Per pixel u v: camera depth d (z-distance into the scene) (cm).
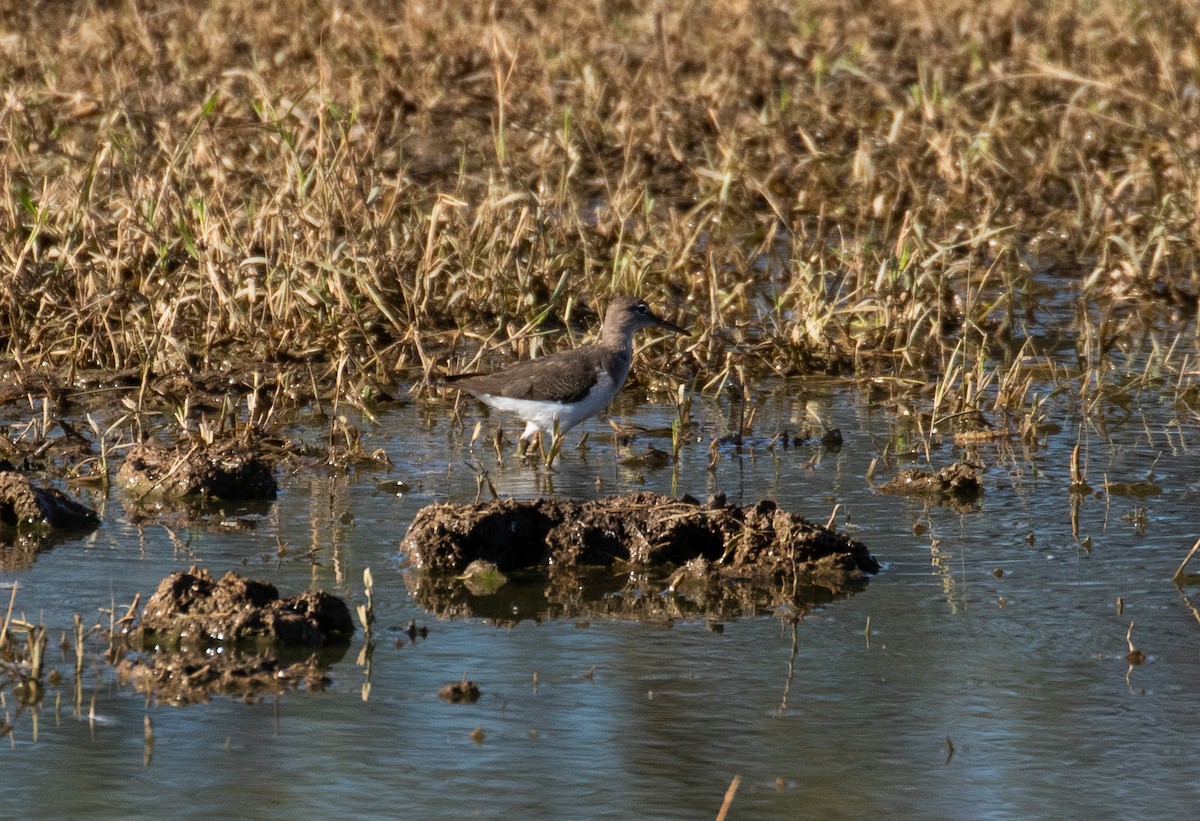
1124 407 2298
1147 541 1727
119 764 1216
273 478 1878
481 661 1412
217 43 3669
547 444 2105
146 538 1694
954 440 2134
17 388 2222
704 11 4312
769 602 1564
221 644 1421
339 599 1480
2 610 1479
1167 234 2966
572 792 1189
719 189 3000
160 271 2498
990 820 1157
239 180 2867
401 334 2489
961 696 1351
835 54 3997
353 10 4031
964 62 3944
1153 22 4191
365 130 3156
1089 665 1412
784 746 1263
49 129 3181
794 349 2494
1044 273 3017
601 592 1592
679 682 1375
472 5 4153
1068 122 3466
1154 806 1178
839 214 3112
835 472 1984
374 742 1259
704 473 1969
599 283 2692
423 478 1931
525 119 3434
